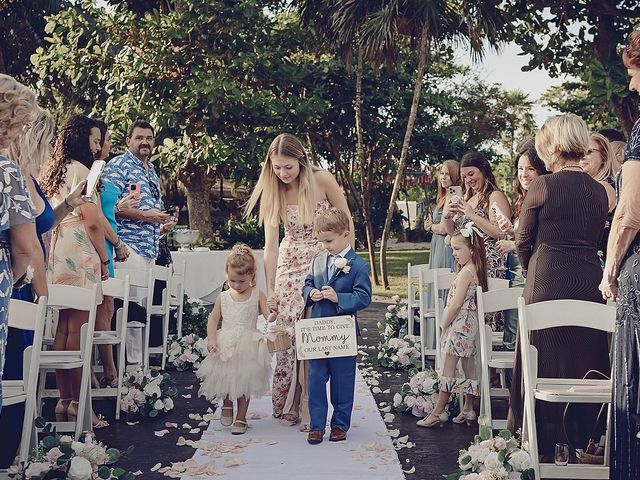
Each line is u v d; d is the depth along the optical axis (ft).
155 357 26.63
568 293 13.92
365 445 16.26
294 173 17.71
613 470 11.59
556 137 14.33
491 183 22.08
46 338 19.15
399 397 19.49
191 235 38.68
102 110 63.05
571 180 14.17
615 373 11.55
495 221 21.35
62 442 12.60
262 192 18.42
